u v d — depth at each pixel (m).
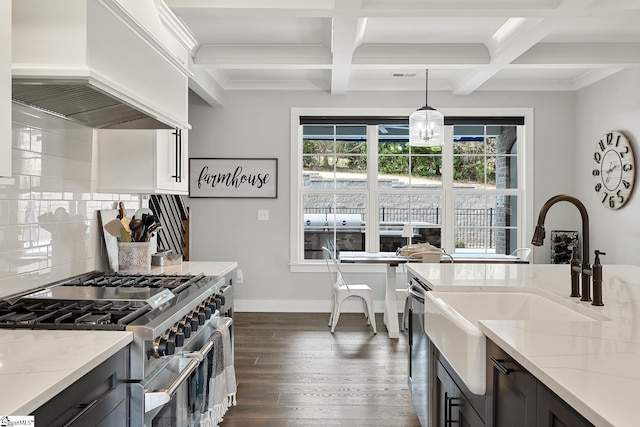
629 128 4.88
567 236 5.76
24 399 0.97
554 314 2.12
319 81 5.85
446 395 2.14
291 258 5.92
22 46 1.59
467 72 5.29
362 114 5.91
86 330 1.52
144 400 1.52
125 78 1.90
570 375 1.10
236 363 4.01
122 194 3.08
